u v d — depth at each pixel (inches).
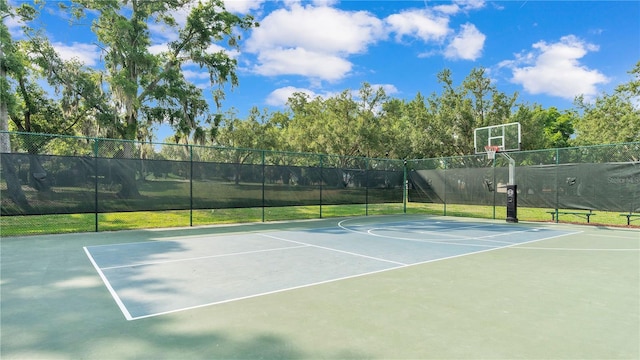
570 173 548.7
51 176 404.2
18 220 531.2
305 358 117.8
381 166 795.4
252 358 117.8
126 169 447.8
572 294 191.6
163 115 838.5
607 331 141.4
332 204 639.1
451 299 182.2
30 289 199.5
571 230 481.1
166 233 439.5
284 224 547.8
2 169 380.5
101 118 731.4
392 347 126.2
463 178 679.1
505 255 304.0
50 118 930.1
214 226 515.2
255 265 261.4
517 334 138.0
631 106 1105.4
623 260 284.7
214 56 865.5
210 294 189.9
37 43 708.7
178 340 132.4
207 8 834.8
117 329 142.9
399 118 1428.4
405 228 501.4
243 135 1125.7
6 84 544.4
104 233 434.3
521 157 806.5
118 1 728.3
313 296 186.5
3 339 134.0
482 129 688.4
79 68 765.9
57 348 126.3
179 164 484.4
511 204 576.1
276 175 574.2
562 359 117.7
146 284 209.3
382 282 215.0
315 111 1320.1
